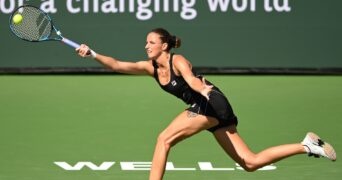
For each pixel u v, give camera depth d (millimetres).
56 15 46906
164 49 22875
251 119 37000
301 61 47906
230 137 23531
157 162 22906
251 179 27156
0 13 47281
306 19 47531
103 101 40938
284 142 32875
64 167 28703
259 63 47906
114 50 47188
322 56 47875
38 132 34375
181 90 23000
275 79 47000
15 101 40875
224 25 47531
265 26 47531
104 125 35719
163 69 23047
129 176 27422
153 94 42719
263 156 23484
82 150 31297
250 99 41531
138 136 33688
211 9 47344
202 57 47688
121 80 46781
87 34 47125
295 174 27781
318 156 23641
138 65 23562
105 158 30047
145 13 47125
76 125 35688
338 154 30703
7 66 47938
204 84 22219
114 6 47000
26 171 28125
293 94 42844
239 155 23453
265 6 47469
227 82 46000
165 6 47188
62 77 47438
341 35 47656
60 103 40438
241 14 47500
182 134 23000
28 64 47969
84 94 42719
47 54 48000
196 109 22969
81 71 48312
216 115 22922
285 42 47719
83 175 27562
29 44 47844
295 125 35938
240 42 47719
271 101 41062
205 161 29641
